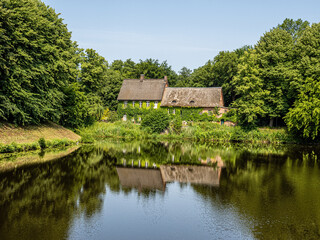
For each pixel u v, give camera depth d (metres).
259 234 7.70
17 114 22.39
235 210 9.62
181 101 50.75
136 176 14.69
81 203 9.94
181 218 8.81
